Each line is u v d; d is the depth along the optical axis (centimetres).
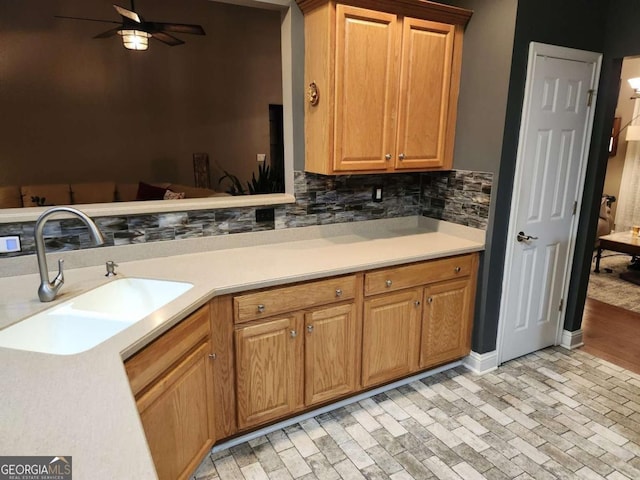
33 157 541
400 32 239
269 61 653
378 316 241
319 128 236
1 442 84
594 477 198
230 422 207
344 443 219
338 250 250
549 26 249
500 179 257
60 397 101
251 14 620
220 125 634
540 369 292
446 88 264
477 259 273
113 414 94
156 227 226
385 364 252
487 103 255
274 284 201
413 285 249
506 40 239
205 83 612
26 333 149
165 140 605
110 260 216
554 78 260
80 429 89
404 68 245
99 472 76
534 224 280
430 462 206
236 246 250
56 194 522
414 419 238
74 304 170
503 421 237
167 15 570
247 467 202
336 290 221
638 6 261
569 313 320
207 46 602
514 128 253
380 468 202
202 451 190
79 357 123
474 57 259
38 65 523
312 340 221
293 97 247
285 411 221
